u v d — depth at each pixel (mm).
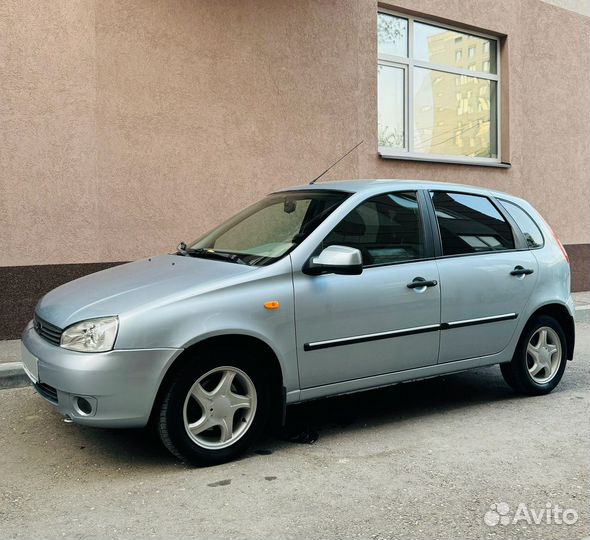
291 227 4672
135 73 7492
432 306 4824
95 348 3766
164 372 3820
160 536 3197
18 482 3844
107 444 4418
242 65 8227
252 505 3529
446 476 3926
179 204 7844
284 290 4215
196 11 7855
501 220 5508
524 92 11516
